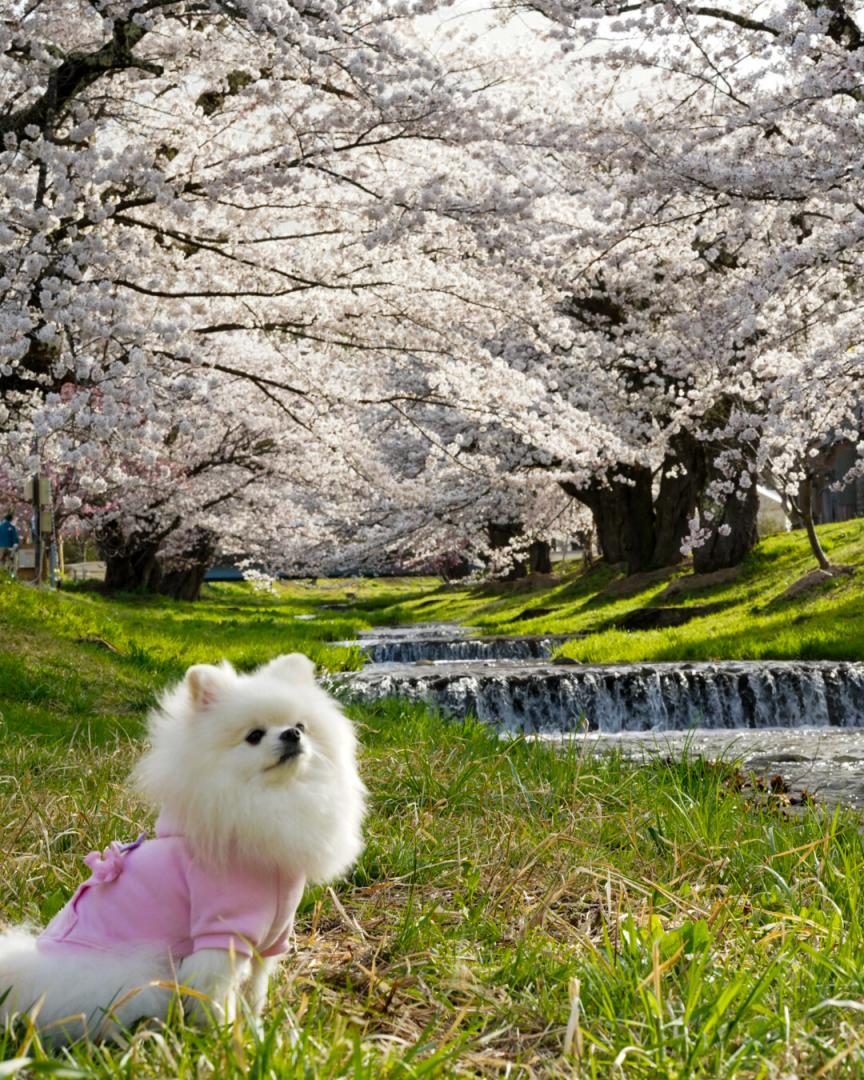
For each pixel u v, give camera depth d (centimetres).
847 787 998
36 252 1134
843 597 2277
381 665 2120
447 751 851
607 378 2759
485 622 3522
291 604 5709
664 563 3353
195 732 327
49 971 313
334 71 1232
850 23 1466
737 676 1606
